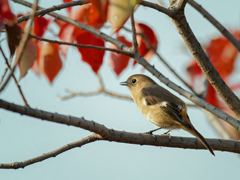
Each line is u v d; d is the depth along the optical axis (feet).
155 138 26.81
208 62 25.86
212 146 27.94
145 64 25.80
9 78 15.38
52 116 19.12
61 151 23.08
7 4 16.67
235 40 29.43
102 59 24.79
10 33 17.10
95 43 25.59
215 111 25.08
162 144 27.17
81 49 24.49
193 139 28.12
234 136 35.19
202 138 27.78
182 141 27.71
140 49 26.96
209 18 29.45
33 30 24.90
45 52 24.50
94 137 23.72
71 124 20.56
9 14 16.75
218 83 26.22
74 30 25.13
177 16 24.64
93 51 24.58
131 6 12.95
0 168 21.74
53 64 24.71
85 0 20.67
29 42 17.56
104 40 25.88
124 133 25.22
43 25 24.88
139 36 26.94
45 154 22.79
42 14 23.61
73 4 24.02
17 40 17.21
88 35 25.36
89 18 22.33
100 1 20.36
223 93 26.48
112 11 13.28
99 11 20.98
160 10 24.16
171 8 24.79
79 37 25.31
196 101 25.27
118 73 26.40
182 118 33.91
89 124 21.68
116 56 26.35
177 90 25.67
